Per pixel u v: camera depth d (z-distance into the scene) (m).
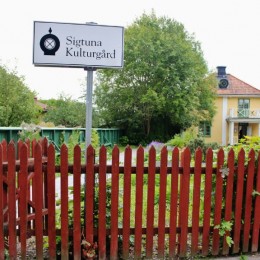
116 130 28.41
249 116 31.98
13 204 2.97
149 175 3.16
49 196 3.02
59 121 29.22
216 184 3.31
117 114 31.00
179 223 3.29
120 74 30.00
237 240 3.40
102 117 31.27
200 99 31.86
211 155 3.25
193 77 30.17
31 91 24.39
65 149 2.99
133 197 5.58
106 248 3.25
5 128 8.02
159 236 3.25
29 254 3.25
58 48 3.30
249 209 3.39
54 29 3.28
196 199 3.28
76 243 3.11
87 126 3.33
